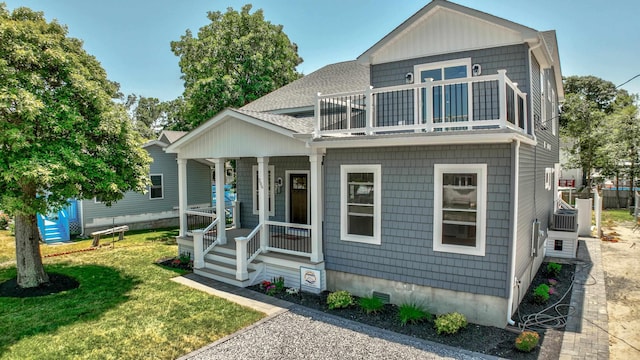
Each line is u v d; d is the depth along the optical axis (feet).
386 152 26.17
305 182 40.81
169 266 37.81
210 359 18.98
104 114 29.73
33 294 28.99
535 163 31.32
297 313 25.14
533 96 29.58
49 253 43.88
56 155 25.64
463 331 22.13
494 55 28.45
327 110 29.22
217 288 30.68
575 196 82.69
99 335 21.71
